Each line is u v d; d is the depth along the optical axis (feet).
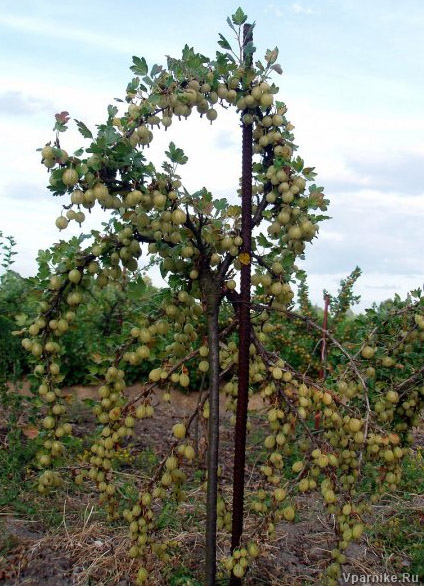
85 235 11.79
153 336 12.22
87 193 10.47
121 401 12.19
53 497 17.63
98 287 12.09
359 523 11.53
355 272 29.55
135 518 11.73
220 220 12.00
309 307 30.12
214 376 11.71
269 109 12.10
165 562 13.20
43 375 12.12
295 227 11.90
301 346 30.71
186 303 12.26
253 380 12.32
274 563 14.40
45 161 10.44
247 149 11.71
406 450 15.12
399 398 14.87
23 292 24.64
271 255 12.57
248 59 11.71
